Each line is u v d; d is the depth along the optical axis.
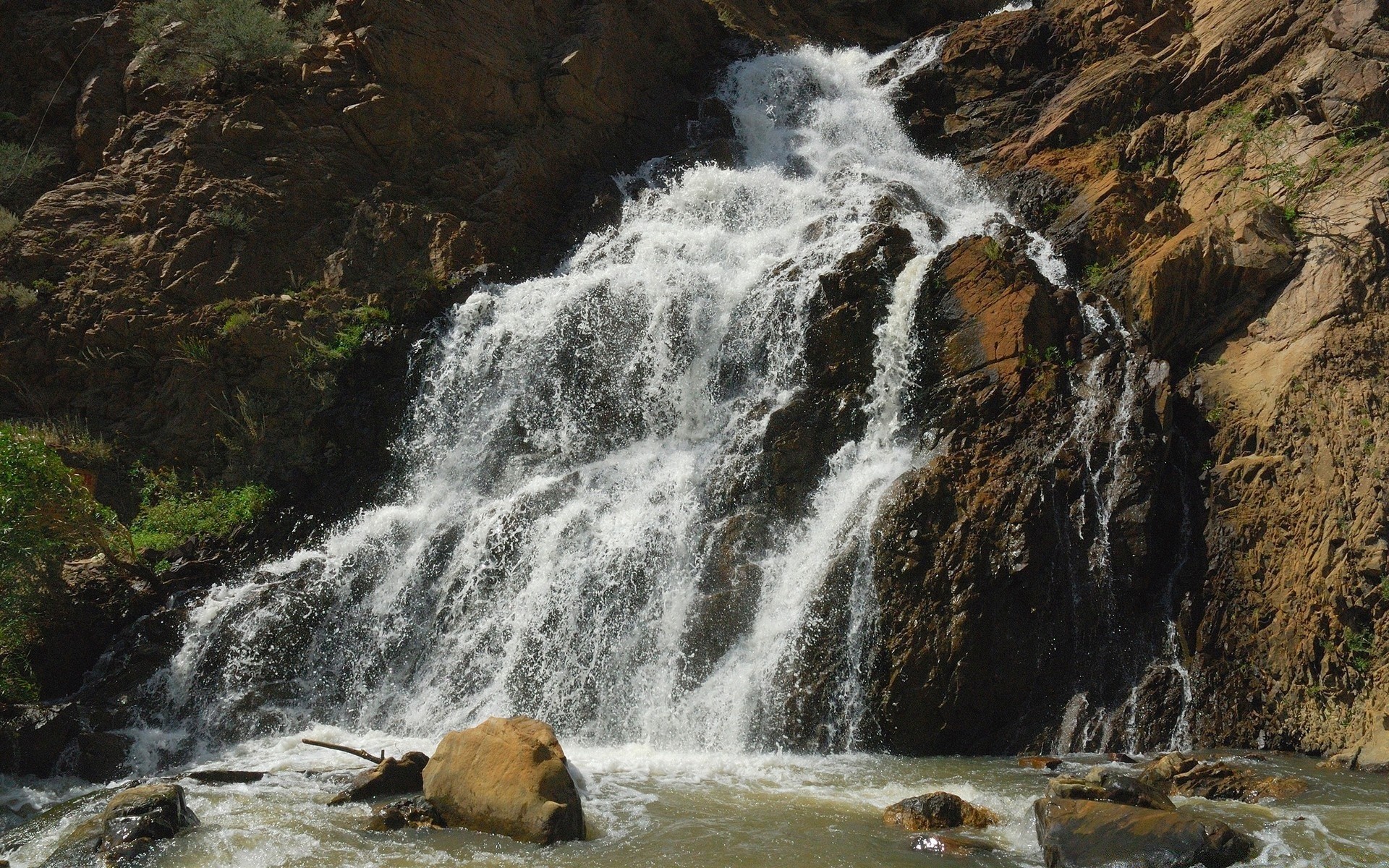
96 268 16.20
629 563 12.35
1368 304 12.69
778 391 14.03
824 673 10.99
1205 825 7.09
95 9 20.33
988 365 12.90
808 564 11.79
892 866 7.27
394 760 9.17
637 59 21.03
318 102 17.64
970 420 12.59
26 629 12.00
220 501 14.83
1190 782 8.79
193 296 16.02
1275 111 16.09
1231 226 14.19
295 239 16.84
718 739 10.93
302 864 7.41
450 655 12.40
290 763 10.44
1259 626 10.81
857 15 26.66
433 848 7.71
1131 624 11.12
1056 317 13.19
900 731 10.62
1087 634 11.03
